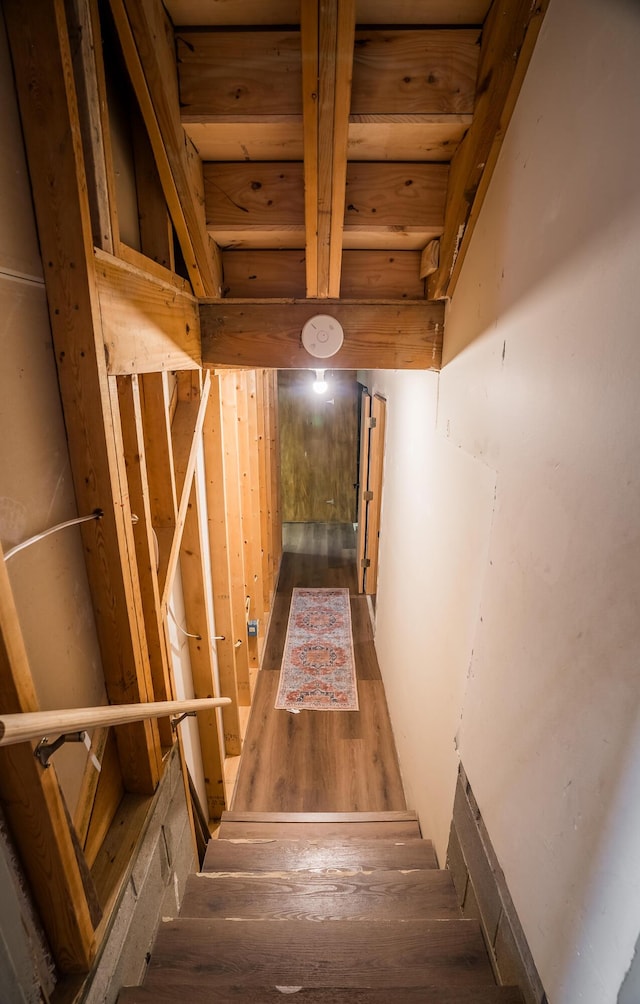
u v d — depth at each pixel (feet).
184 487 5.82
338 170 4.46
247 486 11.37
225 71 4.16
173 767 5.15
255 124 4.39
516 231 3.95
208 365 6.23
